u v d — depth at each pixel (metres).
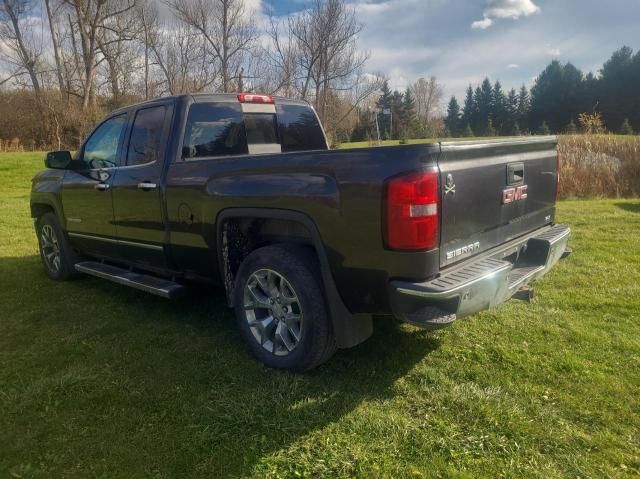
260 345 3.42
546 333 3.80
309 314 3.08
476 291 2.71
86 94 30.00
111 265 4.99
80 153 5.01
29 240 7.86
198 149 4.07
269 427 2.73
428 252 2.63
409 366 3.35
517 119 85.56
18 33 30.55
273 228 3.47
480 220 3.02
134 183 4.16
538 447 2.51
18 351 3.75
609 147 13.04
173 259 4.04
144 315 4.45
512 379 3.15
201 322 4.25
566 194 11.93
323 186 2.89
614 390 2.98
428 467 2.39
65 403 3.02
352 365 3.38
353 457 2.48
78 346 3.81
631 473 2.32
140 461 2.50
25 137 30.44
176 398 3.04
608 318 4.08
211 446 2.60
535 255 3.54
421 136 60.34
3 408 2.98
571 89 77.56
